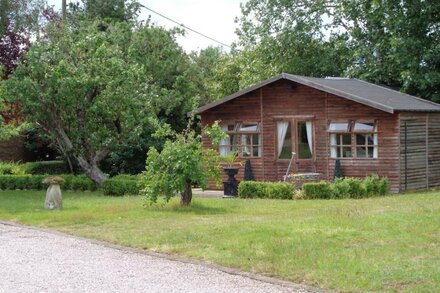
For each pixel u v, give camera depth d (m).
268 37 32.06
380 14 26.17
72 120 23.14
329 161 21.34
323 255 9.54
